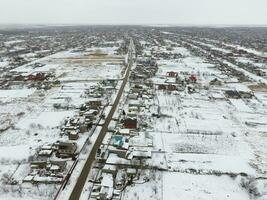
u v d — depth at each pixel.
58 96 78.88
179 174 41.03
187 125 58.69
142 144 49.25
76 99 75.88
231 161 44.84
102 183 37.94
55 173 40.72
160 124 58.94
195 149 48.47
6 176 40.03
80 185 37.94
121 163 42.62
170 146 49.34
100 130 55.25
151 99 75.94
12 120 61.38
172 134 54.22
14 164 43.41
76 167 42.28
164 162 44.06
